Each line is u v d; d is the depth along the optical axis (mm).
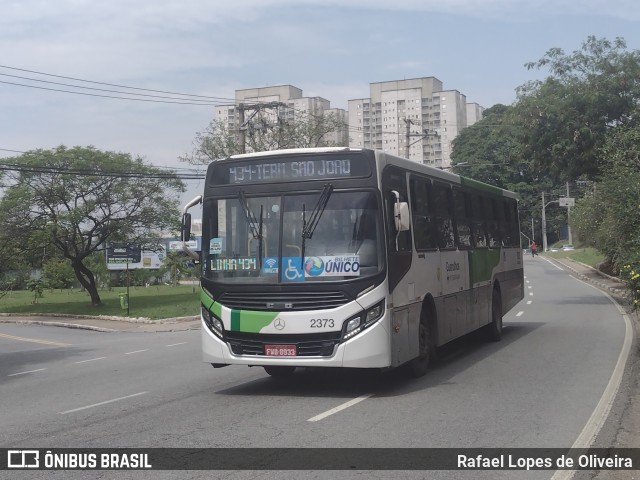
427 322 11500
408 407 8938
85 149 35438
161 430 8117
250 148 39781
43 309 37906
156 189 36438
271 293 9586
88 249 36438
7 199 34344
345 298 9344
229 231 10070
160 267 64812
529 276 46844
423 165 11695
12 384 13344
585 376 11148
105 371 14359
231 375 12297
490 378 11062
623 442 7277
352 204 9625
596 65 25062
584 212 38688
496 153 68500
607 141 23281
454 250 12938
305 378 11484
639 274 13133
